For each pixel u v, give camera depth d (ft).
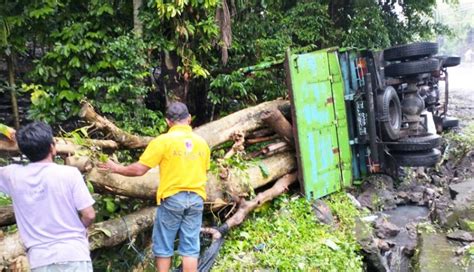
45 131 10.00
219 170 18.79
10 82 27.30
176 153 13.57
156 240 13.99
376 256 19.83
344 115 26.02
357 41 39.65
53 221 9.82
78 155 14.75
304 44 38.73
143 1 26.73
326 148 24.43
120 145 17.49
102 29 26.66
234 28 31.94
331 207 23.11
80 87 25.61
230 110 30.48
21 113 30.12
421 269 18.49
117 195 16.12
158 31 26.84
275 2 38.68
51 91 26.07
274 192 21.29
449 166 32.99
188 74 27.68
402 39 45.37
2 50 26.43
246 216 19.72
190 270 13.97
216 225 18.53
